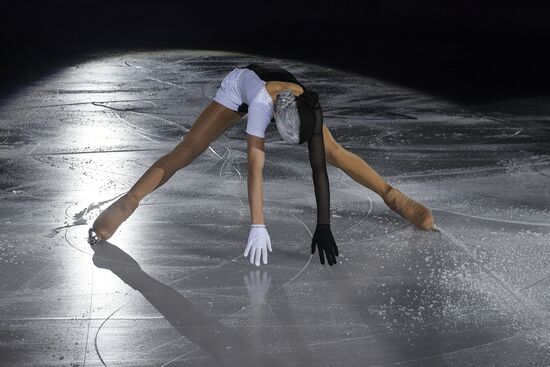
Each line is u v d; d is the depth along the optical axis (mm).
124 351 11461
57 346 11602
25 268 14539
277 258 15109
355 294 13461
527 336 11891
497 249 15484
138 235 16266
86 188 19500
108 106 29500
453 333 12000
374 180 16578
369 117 27703
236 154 22750
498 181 20078
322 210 13992
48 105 29641
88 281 13977
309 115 13570
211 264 14805
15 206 18062
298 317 12594
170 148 23562
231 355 11367
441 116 27875
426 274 14289
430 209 17859
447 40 47156
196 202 18406
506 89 33031
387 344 11672
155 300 13219
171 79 35031
